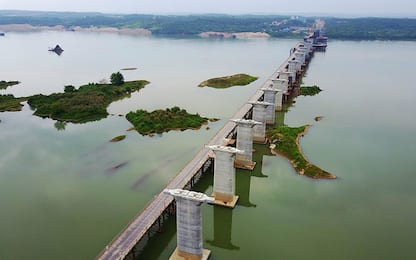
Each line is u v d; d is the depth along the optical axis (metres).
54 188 76.62
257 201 71.75
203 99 146.12
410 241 59.78
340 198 72.38
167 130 109.56
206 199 49.44
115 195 73.62
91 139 103.75
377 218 65.88
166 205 63.28
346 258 55.91
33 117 125.06
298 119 119.38
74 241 59.97
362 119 119.38
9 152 95.06
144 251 57.88
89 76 192.75
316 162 87.19
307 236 61.16
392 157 90.38
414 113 125.62
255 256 56.78
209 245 59.62
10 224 64.62
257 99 124.25
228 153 66.00
